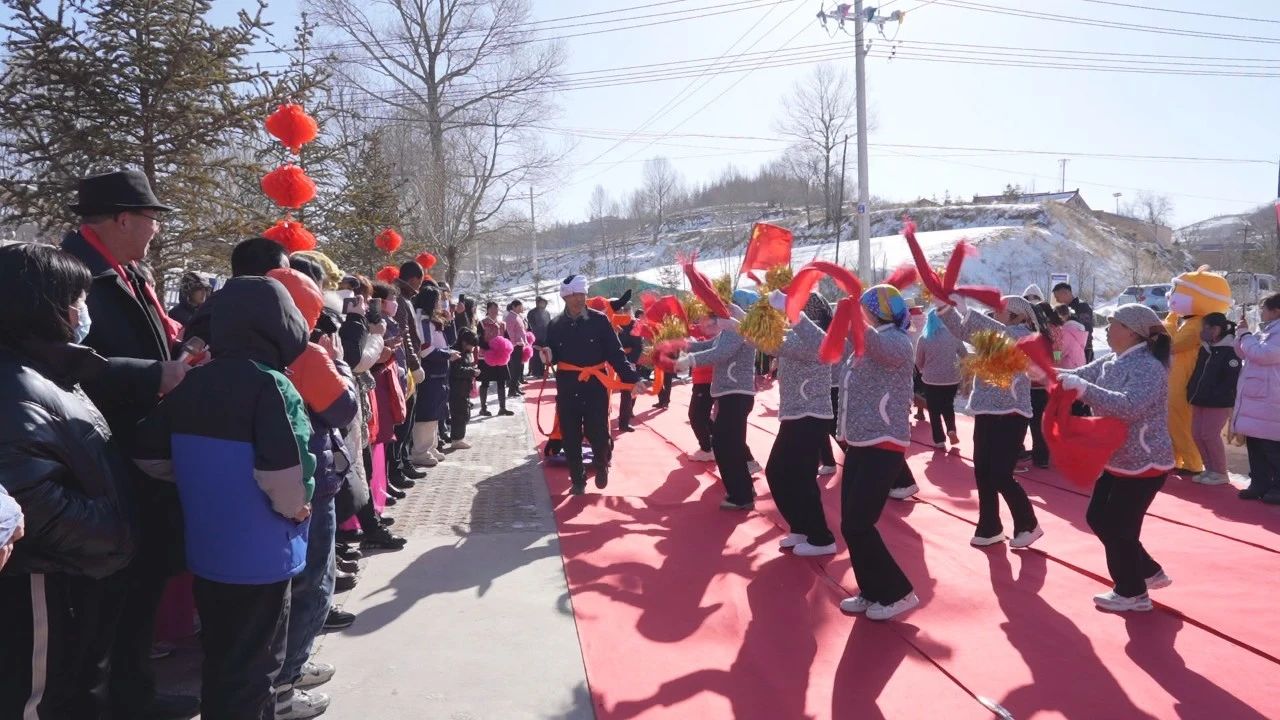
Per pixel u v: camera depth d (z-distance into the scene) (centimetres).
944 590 515
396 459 803
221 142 791
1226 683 392
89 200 330
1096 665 413
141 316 342
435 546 623
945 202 7756
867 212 2081
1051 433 476
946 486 788
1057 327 813
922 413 1159
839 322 425
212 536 286
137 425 304
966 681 398
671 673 412
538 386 1814
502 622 480
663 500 759
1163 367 462
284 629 305
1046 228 5941
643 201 10106
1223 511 687
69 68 704
